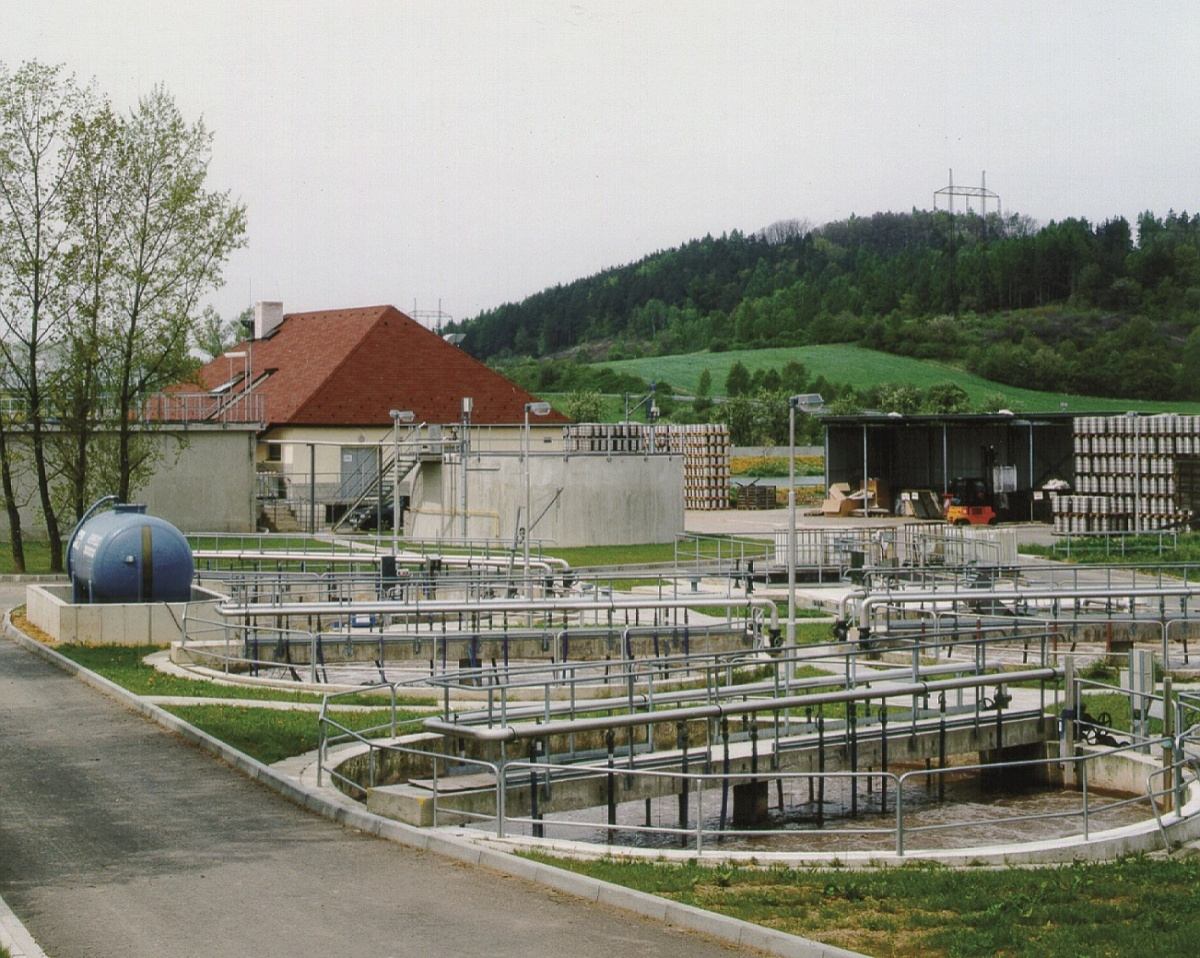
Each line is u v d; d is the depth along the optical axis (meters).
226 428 56.00
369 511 60.97
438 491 61.84
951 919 11.90
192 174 41.91
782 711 23.97
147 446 45.16
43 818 15.30
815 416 115.12
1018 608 33.72
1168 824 15.78
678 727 21.27
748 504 75.69
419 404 70.56
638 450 58.03
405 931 11.39
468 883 12.87
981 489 67.38
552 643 30.20
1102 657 30.66
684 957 10.76
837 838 19.12
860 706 25.28
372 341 72.25
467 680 25.61
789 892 12.65
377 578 33.69
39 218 40.78
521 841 14.66
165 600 30.12
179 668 25.86
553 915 11.87
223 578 35.22
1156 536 51.59
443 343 74.38
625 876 13.12
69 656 27.08
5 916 11.28
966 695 26.42
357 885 12.79
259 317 78.50
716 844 18.80
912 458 76.00
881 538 44.50
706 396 147.50
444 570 40.53
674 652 30.81
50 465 45.12
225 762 18.20
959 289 193.50
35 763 18.08
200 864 13.50
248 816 15.50
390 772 19.08
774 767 20.39
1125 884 13.20
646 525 54.88
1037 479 72.69
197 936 11.26
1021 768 23.28
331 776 17.08
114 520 30.56
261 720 20.81
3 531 50.53
